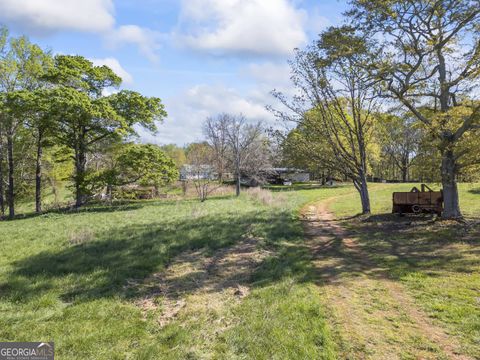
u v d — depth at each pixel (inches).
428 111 657.0
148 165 1072.8
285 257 393.4
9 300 271.7
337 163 784.3
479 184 1309.1
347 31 634.8
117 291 289.9
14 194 1189.1
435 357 179.2
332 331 210.1
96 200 1210.6
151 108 1177.4
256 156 1747.0
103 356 190.5
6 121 999.0
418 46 598.5
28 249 446.9
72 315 242.1
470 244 418.9
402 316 229.1
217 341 204.5
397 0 561.0
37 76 1055.0
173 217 738.8
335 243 471.5
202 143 1835.6
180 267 363.3
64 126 1055.6
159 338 211.6
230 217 700.7
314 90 756.0
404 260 368.5
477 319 217.6
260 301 260.4
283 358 182.2
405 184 1764.3
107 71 1172.5
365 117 806.5
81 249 432.8
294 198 1199.6
